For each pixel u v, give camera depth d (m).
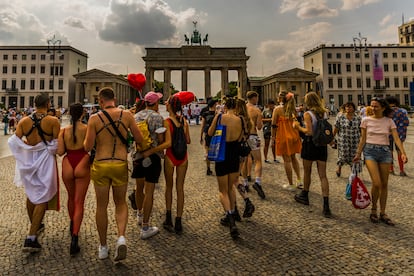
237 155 4.61
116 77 77.00
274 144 7.09
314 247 3.89
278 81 77.44
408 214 5.06
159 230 4.61
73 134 4.02
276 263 3.49
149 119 4.36
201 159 11.70
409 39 97.88
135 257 3.71
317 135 5.11
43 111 4.23
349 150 7.18
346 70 77.56
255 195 6.42
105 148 3.67
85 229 4.63
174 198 6.34
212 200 6.11
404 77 77.75
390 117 4.96
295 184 7.20
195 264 3.51
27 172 3.94
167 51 67.88
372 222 4.75
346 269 3.33
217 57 67.94
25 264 3.53
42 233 4.47
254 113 6.39
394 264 3.41
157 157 4.37
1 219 5.04
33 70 78.31
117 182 3.69
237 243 4.07
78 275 3.29
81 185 4.00
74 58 82.00
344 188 6.84
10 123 27.36
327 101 76.56
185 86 68.50
